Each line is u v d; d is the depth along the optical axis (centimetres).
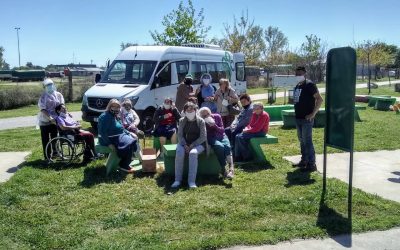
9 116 1975
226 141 767
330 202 610
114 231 520
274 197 629
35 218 562
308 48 4606
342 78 581
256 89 3647
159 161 887
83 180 739
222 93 1003
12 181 730
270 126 1390
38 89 2689
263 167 821
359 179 742
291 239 491
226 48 4316
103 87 1319
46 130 883
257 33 4584
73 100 2755
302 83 774
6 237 505
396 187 692
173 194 659
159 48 1380
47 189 685
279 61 4981
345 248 468
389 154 944
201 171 771
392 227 523
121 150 771
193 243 472
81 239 493
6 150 1062
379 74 5722
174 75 1380
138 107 1253
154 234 504
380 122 1441
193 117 730
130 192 672
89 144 865
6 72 5819
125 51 1416
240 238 484
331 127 620
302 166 806
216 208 587
